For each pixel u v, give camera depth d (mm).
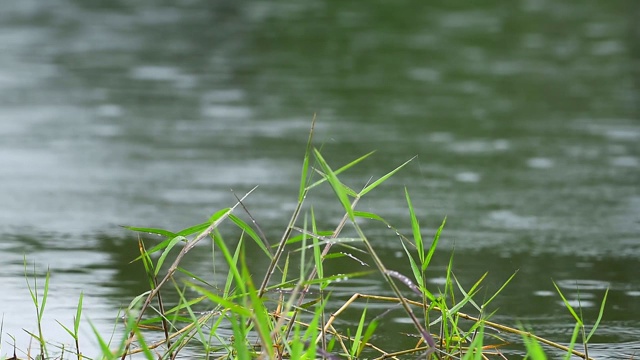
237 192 12688
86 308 8555
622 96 18922
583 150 14953
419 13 30641
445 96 18984
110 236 10906
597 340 7922
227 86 19734
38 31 26328
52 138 15531
